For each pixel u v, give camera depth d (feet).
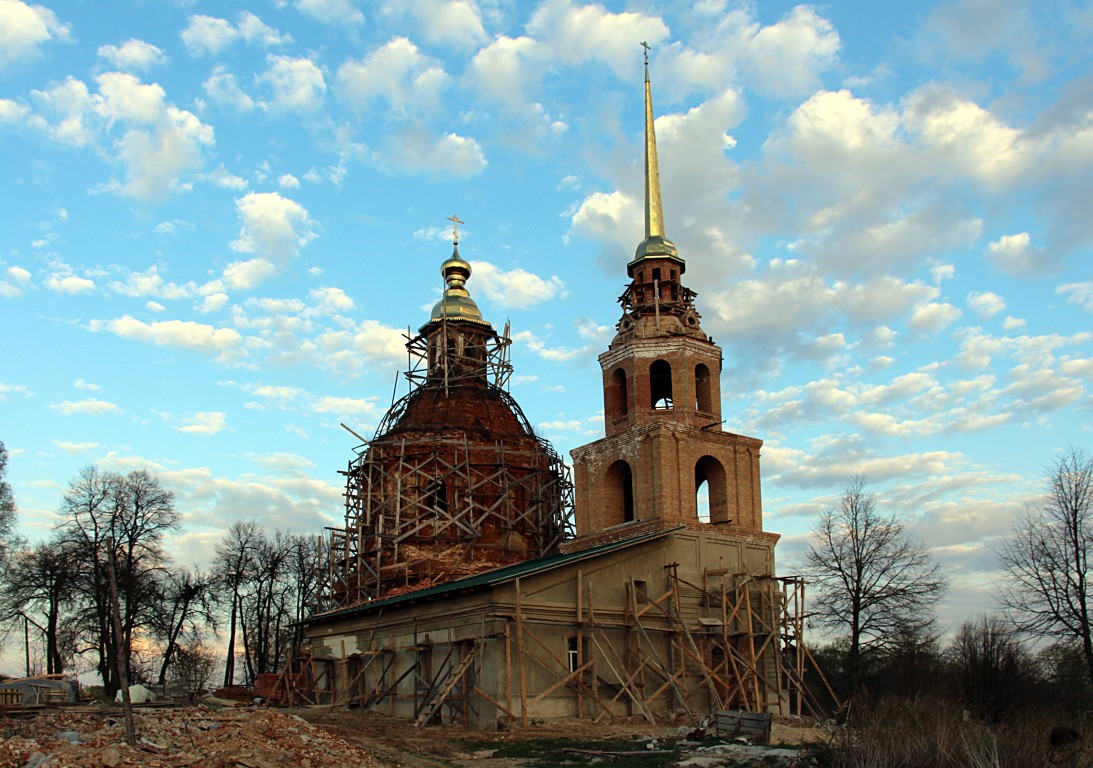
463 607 146.61
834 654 232.32
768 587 165.37
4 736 85.97
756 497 172.24
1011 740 89.40
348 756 90.48
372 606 168.66
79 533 220.43
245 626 273.75
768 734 114.62
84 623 217.56
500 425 230.27
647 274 181.78
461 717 141.79
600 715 140.46
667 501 160.86
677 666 153.58
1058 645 167.02
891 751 89.40
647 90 198.08
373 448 219.61
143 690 161.58
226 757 79.25
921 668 159.33
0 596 214.69
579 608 144.36
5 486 200.23
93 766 73.82
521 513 218.38
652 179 191.31
